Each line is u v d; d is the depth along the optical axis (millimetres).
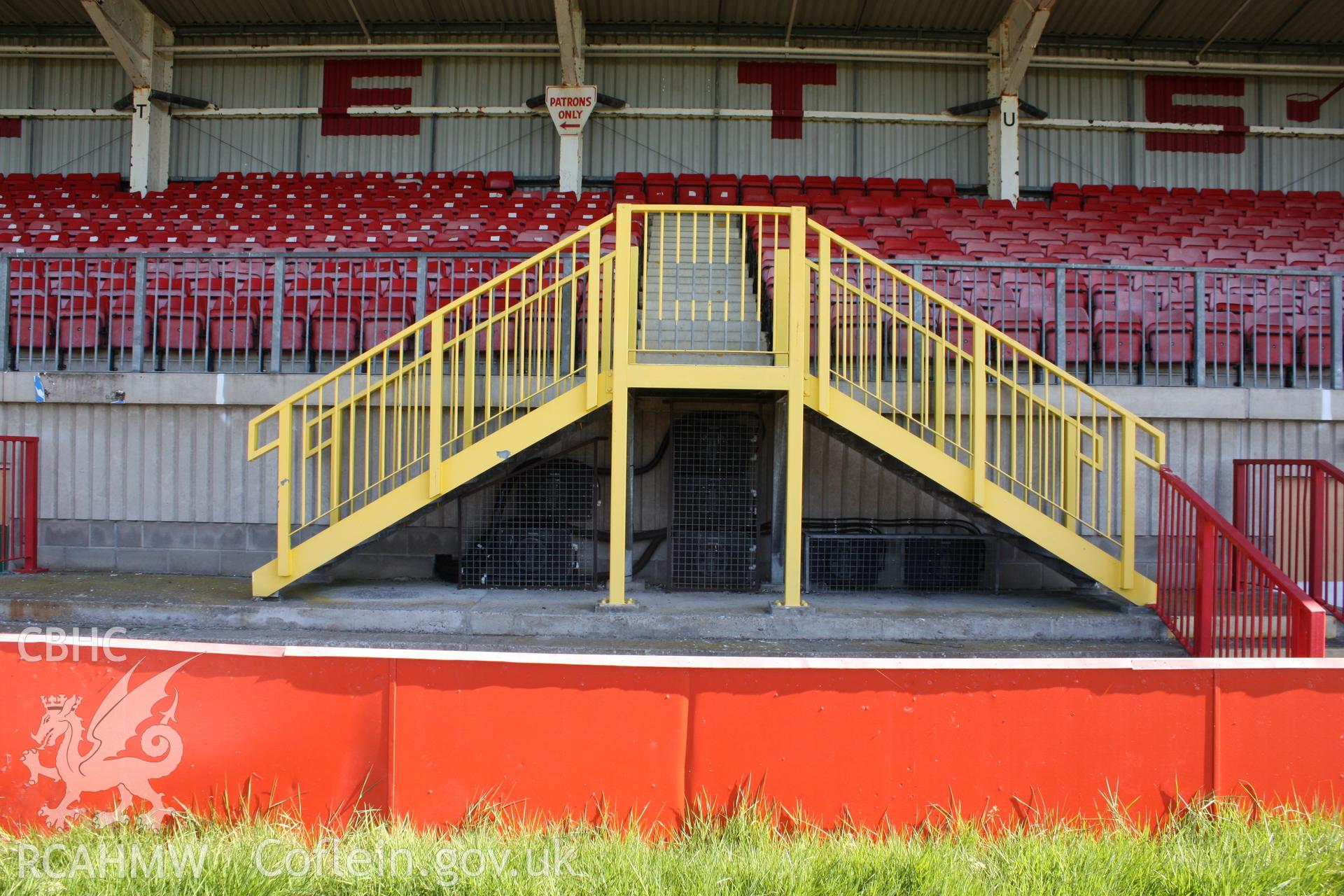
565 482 7516
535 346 6688
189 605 6449
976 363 6383
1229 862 3100
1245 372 8016
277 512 7371
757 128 16250
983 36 15977
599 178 16109
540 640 6184
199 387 7695
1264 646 5934
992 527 6758
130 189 15844
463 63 16234
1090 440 7621
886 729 3430
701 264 8336
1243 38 16031
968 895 2914
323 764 3424
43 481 7883
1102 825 3414
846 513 7691
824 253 6363
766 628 6289
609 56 16031
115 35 14875
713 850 3170
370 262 9391
